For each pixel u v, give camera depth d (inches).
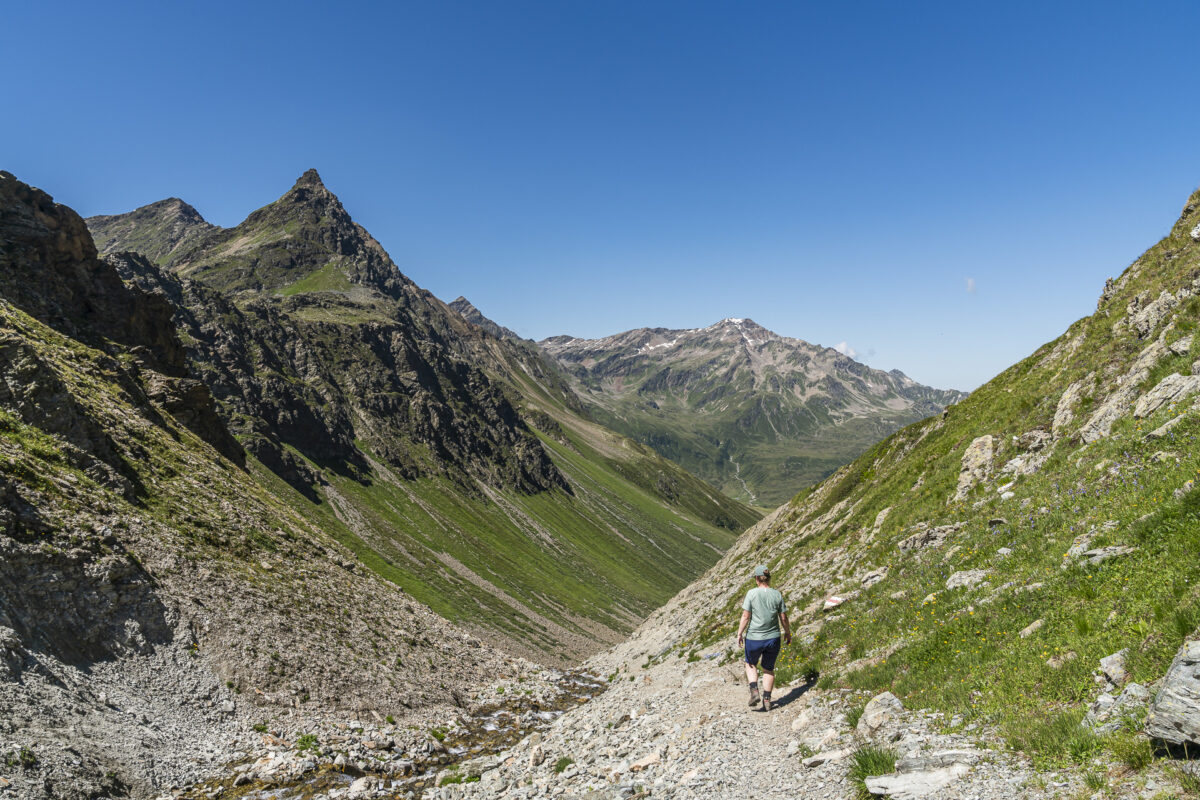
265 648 1323.8
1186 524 494.6
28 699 862.5
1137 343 1098.7
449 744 1326.3
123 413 1982.0
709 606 2170.3
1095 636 442.3
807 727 551.5
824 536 1868.8
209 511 1739.7
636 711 910.4
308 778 1002.1
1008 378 1753.2
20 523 1099.9
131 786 855.7
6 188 2908.5
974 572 754.8
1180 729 285.4
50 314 2726.4
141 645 1130.0
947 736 418.6
